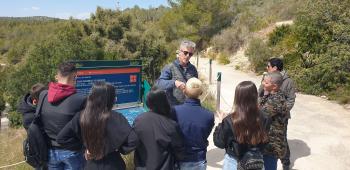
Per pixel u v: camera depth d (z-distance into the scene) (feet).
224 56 95.76
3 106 63.52
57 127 12.42
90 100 11.27
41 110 12.69
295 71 51.21
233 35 98.27
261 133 11.83
